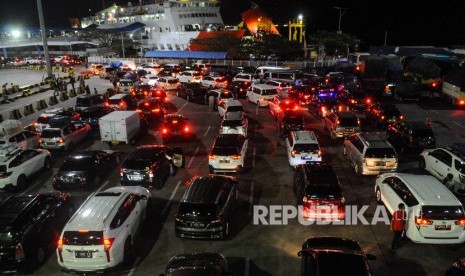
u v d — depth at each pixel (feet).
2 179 57.36
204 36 250.16
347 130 76.89
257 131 88.12
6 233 38.50
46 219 43.14
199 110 111.14
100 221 38.17
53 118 79.05
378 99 123.13
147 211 49.08
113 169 66.85
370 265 39.01
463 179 53.42
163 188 58.75
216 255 36.09
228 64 210.18
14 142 71.00
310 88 117.80
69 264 37.42
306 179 47.52
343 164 67.05
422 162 63.77
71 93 134.21
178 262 34.32
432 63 120.37
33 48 403.75
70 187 57.31
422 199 41.11
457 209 40.32
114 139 77.46
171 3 266.57
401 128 74.43
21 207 41.65
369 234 44.98
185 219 42.50
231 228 46.80
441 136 82.07
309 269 33.40
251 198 54.70
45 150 68.64
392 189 47.75
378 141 61.72
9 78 191.31
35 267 40.65
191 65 193.26
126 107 102.99
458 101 107.34
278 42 221.05
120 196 43.11
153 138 84.99
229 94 110.11
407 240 43.70
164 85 141.59
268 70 145.48
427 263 39.42
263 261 40.24
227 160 61.31
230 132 77.15
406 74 126.93
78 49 365.61
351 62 189.16
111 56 283.18
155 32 285.23
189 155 73.36
